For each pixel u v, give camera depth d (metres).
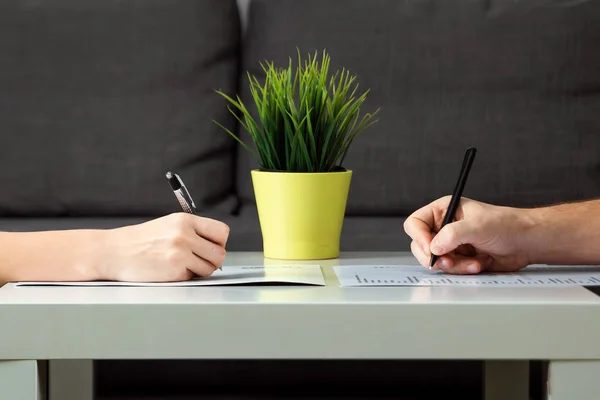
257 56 2.24
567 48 2.21
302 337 0.94
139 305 0.94
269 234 1.36
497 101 2.19
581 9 2.22
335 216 1.36
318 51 2.20
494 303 0.94
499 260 1.21
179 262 1.10
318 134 1.35
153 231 1.13
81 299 0.97
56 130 2.17
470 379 1.97
